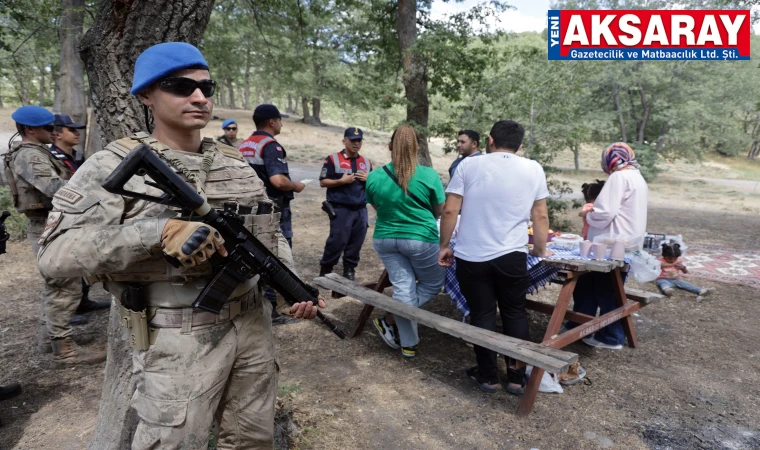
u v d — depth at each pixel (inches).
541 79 357.4
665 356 140.9
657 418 108.9
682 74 1155.3
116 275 53.9
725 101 1185.4
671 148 1230.3
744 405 114.7
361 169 186.5
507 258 110.1
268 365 64.9
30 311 169.3
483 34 407.2
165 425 54.2
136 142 55.9
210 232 47.9
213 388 57.1
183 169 55.6
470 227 113.6
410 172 126.6
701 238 337.1
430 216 132.2
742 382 125.8
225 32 634.2
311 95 1202.6
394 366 132.9
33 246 134.3
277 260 61.6
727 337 155.5
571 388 121.9
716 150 1851.6
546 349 100.5
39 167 126.2
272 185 156.3
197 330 55.7
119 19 84.9
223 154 63.7
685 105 1149.7
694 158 1248.8
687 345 149.0
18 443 95.3
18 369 127.0
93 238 47.8
